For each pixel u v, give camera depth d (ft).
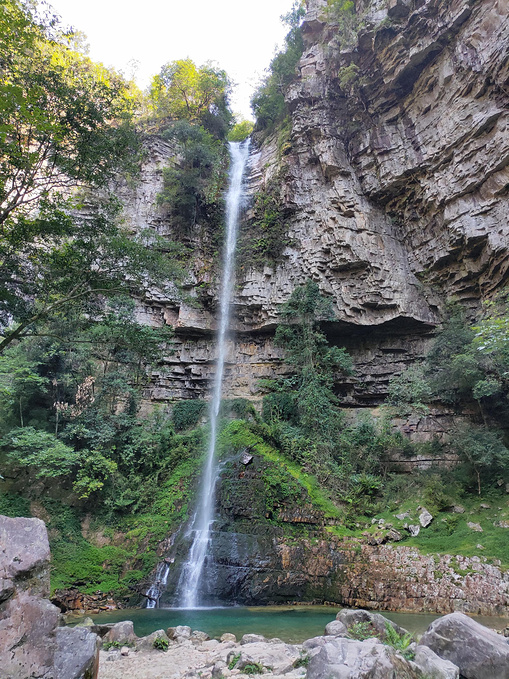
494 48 56.44
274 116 104.06
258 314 80.59
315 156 82.94
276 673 17.33
